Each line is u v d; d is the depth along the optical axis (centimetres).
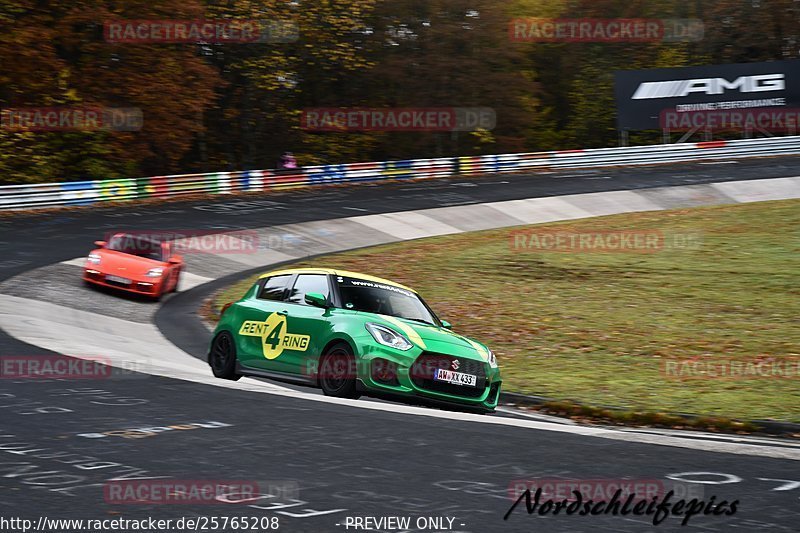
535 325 6694
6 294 6688
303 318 3741
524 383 4772
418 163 16638
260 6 17625
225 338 4100
